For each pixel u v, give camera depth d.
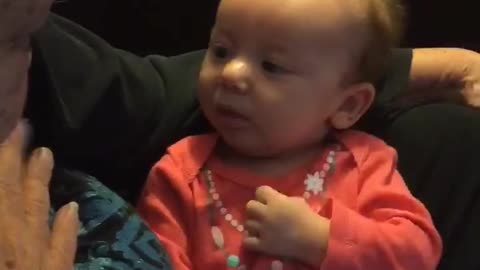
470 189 1.08
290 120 0.99
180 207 1.00
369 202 0.99
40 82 0.91
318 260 0.94
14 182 0.70
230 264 0.96
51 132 0.94
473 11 1.57
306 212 0.95
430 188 1.09
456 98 1.16
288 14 0.96
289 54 0.96
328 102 1.01
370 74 1.06
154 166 1.02
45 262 0.66
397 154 1.07
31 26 0.65
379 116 1.11
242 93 0.96
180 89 1.06
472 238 1.08
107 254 0.85
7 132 0.67
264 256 0.96
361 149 1.03
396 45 1.13
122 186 1.06
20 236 0.65
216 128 1.01
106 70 0.97
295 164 1.02
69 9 1.32
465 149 1.09
